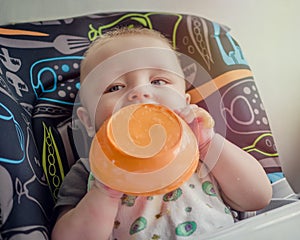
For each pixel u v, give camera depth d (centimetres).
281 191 87
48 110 87
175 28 99
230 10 119
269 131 92
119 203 70
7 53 88
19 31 93
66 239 68
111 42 81
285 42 116
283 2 117
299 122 112
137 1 120
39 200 68
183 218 68
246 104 92
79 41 96
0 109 68
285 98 114
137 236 68
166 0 119
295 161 111
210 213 70
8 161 64
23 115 78
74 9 117
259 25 117
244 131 90
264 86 115
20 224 62
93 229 67
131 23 100
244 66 97
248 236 46
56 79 92
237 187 73
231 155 74
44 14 116
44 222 67
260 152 89
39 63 91
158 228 68
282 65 115
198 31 98
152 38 82
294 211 47
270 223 46
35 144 79
